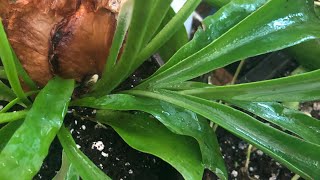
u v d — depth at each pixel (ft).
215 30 0.69
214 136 0.66
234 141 0.88
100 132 0.75
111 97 0.65
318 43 0.83
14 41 0.65
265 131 0.62
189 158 0.61
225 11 0.70
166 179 0.75
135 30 0.56
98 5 0.63
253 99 0.64
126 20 0.58
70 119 0.74
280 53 1.00
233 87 0.63
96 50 0.67
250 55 0.65
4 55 0.55
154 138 0.64
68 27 0.63
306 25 0.66
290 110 0.66
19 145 0.53
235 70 0.97
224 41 0.65
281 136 0.62
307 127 0.65
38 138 0.55
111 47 0.63
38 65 0.67
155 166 0.75
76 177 0.60
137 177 0.74
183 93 0.66
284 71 0.98
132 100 0.64
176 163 0.59
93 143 0.74
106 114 0.70
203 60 0.65
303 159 0.62
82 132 0.74
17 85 0.60
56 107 0.59
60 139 0.62
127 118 0.68
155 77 0.67
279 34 0.65
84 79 0.69
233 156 0.86
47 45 0.64
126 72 0.66
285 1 0.64
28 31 0.64
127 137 0.64
